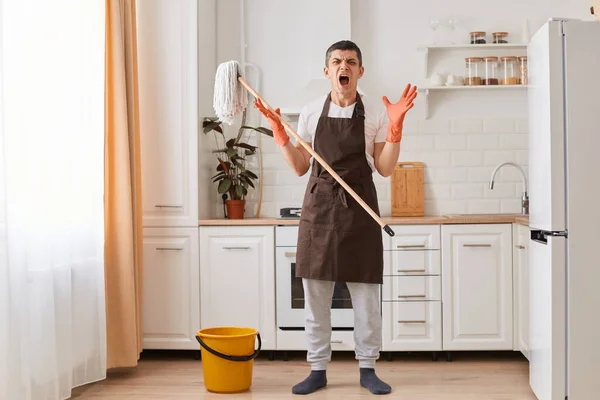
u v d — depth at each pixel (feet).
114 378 12.97
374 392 11.62
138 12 14.61
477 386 12.09
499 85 15.39
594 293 9.63
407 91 11.20
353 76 11.60
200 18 14.75
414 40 16.01
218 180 15.37
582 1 15.83
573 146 9.62
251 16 16.11
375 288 11.89
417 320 14.08
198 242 14.39
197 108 14.46
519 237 13.79
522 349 13.64
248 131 16.10
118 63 12.94
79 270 11.83
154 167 14.48
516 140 15.84
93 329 12.24
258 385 12.37
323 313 11.97
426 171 15.90
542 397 10.29
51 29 10.71
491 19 15.94
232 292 14.33
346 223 11.59
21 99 9.82
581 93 9.62
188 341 14.35
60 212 11.04
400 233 14.15
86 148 11.92
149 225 14.46
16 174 9.66
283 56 16.05
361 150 11.66
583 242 9.62
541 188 10.25
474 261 14.07
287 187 16.05
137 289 13.60
